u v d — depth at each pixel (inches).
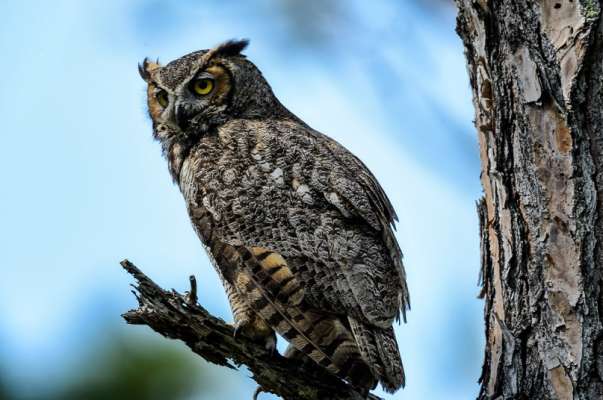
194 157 358.0
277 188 327.9
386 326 288.7
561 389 227.3
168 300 273.4
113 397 252.4
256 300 305.3
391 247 319.6
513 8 236.7
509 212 242.1
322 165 331.3
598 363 222.8
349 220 315.3
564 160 229.3
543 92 231.0
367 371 278.8
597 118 227.0
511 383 237.6
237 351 277.1
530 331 236.1
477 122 254.8
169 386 257.1
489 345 254.7
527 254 237.3
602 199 225.9
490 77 244.7
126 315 273.6
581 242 226.5
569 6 230.2
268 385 281.4
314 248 307.4
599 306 224.8
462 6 253.6
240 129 368.5
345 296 294.4
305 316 295.4
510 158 241.0
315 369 295.6
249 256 316.2
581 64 226.1
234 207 329.4
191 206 344.8
